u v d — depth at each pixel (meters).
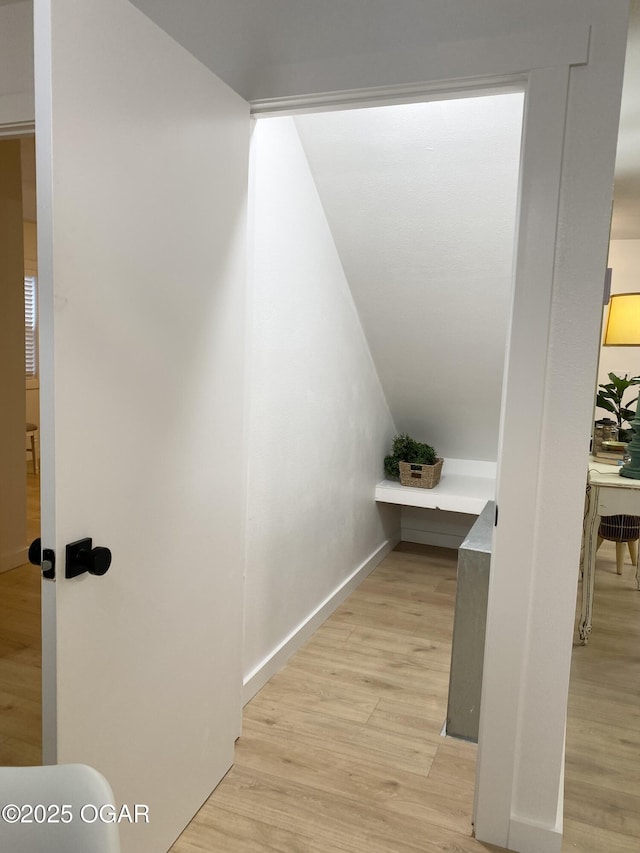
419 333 3.37
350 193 2.69
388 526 4.27
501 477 1.65
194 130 1.54
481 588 2.15
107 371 1.30
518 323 1.59
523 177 1.55
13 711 2.25
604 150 1.50
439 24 1.60
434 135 2.37
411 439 4.06
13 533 3.70
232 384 1.83
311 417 2.85
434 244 2.81
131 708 1.47
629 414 3.91
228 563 1.90
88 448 1.27
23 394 3.71
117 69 1.27
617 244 4.93
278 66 1.75
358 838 1.74
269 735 2.19
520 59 1.52
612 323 3.69
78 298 1.21
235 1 1.78
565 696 1.67
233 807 1.84
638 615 3.43
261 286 2.29
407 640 2.96
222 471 1.81
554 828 1.71
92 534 1.30
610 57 1.47
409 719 2.32
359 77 1.67
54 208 1.13
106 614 1.36
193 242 1.58
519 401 1.61
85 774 0.86
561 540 1.63
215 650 1.86
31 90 2.02
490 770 1.73
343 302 3.16
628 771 2.10
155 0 1.88
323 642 2.92
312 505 2.93
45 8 1.09
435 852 1.71
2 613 3.08
